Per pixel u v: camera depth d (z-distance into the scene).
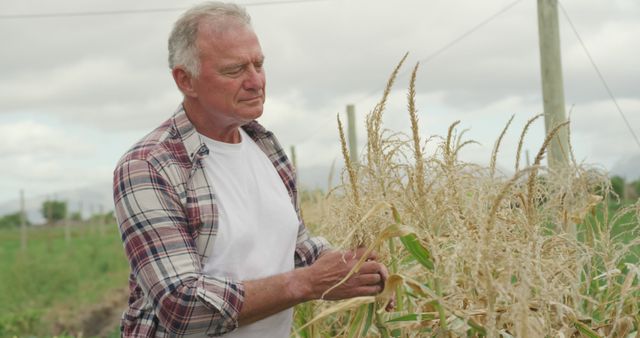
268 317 2.99
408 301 3.38
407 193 2.81
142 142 2.95
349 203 3.02
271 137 3.33
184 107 3.03
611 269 3.27
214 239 2.89
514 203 2.79
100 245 30.84
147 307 2.91
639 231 3.23
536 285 2.70
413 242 2.81
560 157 4.79
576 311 3.03
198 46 2.85
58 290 22.52
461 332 2.81
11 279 22.14
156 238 2.76
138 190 2.79
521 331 2.48
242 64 2.86
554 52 6.53
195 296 2.69
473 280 2.67
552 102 6.52
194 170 2.90
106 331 15.41
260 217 3.04
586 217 3.49
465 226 2.70
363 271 2.86
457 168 2.78
